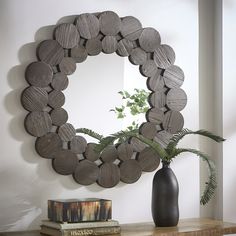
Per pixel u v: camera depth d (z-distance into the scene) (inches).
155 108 139.8
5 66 121.0
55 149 125.3
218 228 126.6
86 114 130.3
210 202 151.4
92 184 131.3
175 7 146.2
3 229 119.7
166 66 141.9
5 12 121.4
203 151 150.4
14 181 121.3
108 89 133.5
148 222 136.9
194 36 149.3
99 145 123.1
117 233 117.5
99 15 132.0
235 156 151.6
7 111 121.0
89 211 115.0
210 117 151.9
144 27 140.6
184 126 146.6
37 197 124.0
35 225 123.6
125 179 134.4
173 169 144.7
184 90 146.9
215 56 152.4
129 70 136.6
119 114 134.8
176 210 128.8
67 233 111.6
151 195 139.8
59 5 128.0
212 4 152.9
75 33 128.4
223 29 150.8
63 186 127.3
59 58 126.3
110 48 133.3
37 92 123.3
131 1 138.9
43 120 124.0
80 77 129.7
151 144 128.6
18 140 122.1
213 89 152.6
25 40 123.4
